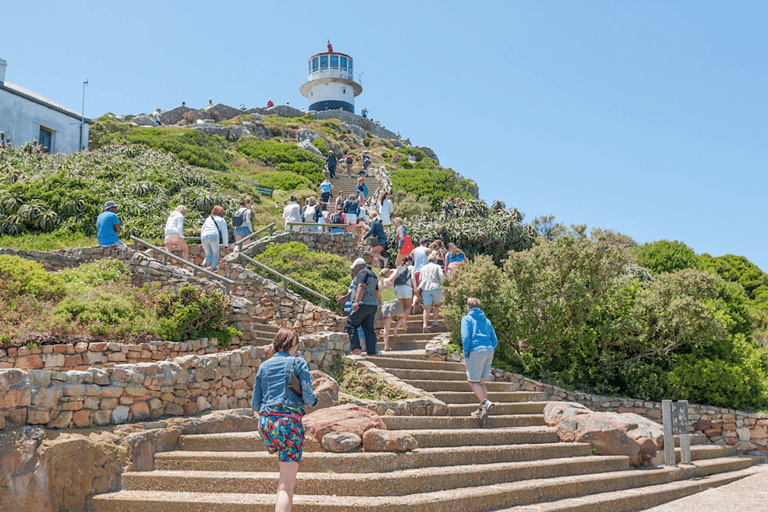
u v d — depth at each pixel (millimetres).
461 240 19969
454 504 4820
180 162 26000
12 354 6965
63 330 7727
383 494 4801
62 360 7289
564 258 10266
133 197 19188
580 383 10281
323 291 12516
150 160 24516
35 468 4609
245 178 31078
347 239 17266
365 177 35344
